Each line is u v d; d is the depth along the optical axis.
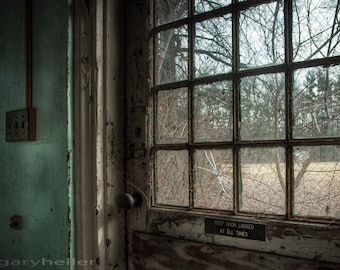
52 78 0.96
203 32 0.87
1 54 1.22
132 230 0.97
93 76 0.93
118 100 0.98
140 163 0.96
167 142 0.92
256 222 0.74
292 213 0.70
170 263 0.87
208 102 0.85
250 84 0.78
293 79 0.71
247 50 0.79
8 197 1.16
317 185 0.68
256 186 0.76
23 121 1.03
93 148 0.92
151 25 0.96
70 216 0.89
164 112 0.93
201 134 0.86
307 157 0.69
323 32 0.69
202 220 0.83
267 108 0.75
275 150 0.73
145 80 0.96
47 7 0.99
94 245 0.90
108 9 0.96
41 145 1.00
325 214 0.67
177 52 0.92
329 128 0.67
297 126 0.71
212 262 0.80
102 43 0.95
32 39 1.05
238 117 0.79
